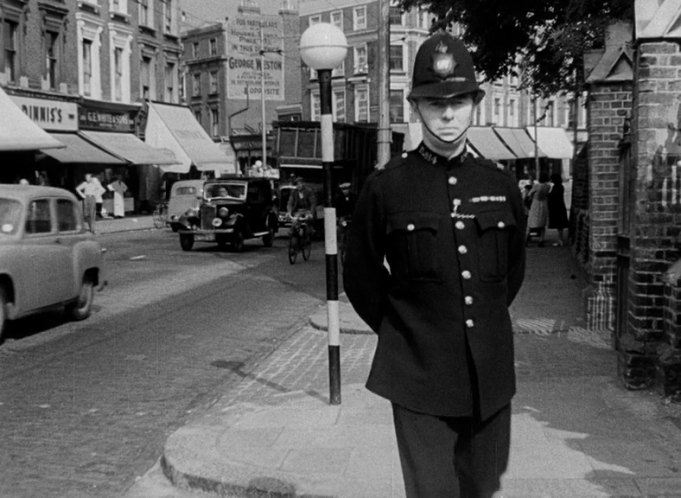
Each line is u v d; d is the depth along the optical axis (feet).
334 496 15.98
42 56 110.42
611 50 34.91
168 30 150.92
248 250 79.56
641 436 18.92
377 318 11.94
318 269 62.28
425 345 11.05
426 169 11.25
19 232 34.22
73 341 34.63
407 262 11.12
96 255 40.42
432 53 11.03
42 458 20.02
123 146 126.00
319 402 22.94
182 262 67.26
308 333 36.35
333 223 22.38
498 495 11.58
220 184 79.51
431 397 11.00
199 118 233.96
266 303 45.29
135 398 25.50
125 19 133.28
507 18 58.65
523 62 64.64
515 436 18.97
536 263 58.49
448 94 10.77
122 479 18.54
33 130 92.53
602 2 46.93
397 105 181.16
